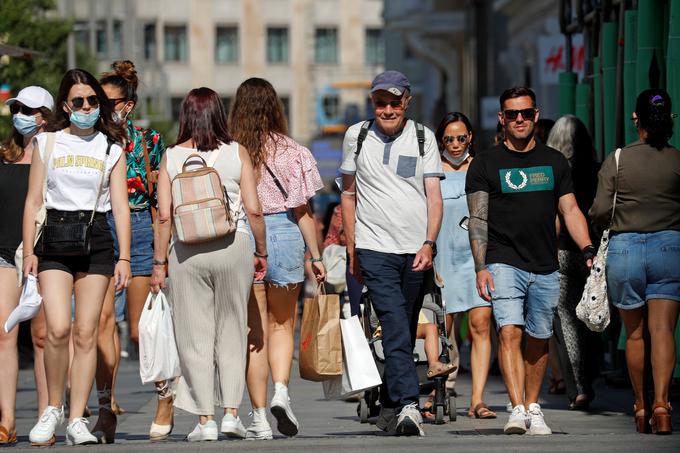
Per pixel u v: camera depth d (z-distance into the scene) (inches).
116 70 1213.7
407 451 934.4
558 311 1306.6
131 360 2217.0
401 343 1048.8
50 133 1019.9
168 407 1075.3
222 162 1018.1
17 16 3078.2
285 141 1072.8
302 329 1075.3
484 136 4357.8
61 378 1023.6
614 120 1711.4
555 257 1073.5
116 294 1122.0
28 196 1015.6
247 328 1039.6
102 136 1023.6
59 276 1008.9
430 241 1059.3
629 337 1089.4
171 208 1023.6
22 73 3061.0
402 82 1058.1
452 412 1208.8
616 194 1077.1
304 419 1286.9
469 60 4562.0
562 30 2042.3
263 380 1060.5
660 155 1069.1
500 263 1068.5
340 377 1082.7
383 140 1070.4
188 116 1021.8
